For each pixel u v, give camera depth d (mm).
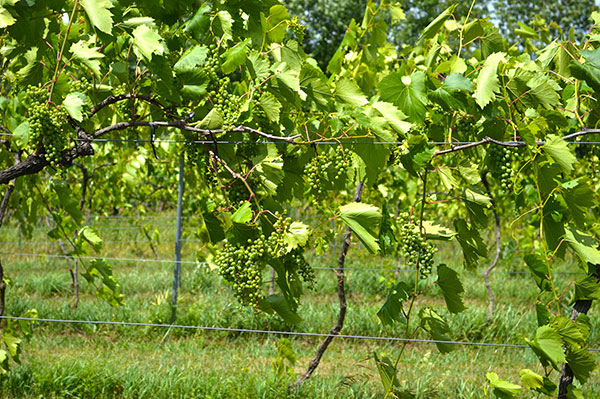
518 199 2654
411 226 2754
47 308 6832
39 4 2182
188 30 2531
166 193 11062
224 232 2633
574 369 2604
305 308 7031
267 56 2740
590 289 2588
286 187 2871
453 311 2801
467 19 3092
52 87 2436
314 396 4527
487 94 2482
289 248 2393
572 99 3025
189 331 6414
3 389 4551
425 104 2654
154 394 4648
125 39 2676
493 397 4500
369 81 4656
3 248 10930
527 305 7770
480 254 2898
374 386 4785
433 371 5312
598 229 2828
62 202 3697
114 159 8219
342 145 2652
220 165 2691
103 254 10617
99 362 5152
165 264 9664
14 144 3160
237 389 4664
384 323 2871
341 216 2508
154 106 2908
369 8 4516
